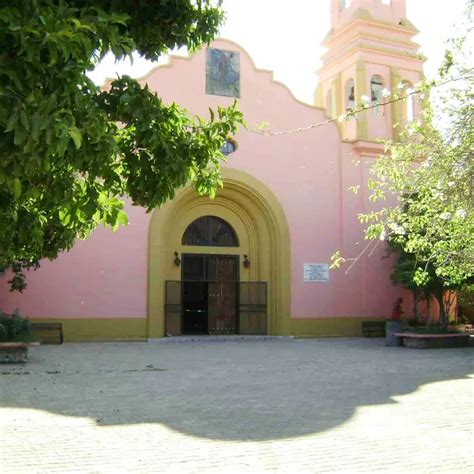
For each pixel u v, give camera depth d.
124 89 4.29
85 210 3.96
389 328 21.70
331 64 27.97
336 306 24.56
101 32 3.46
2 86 2.83
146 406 9.66
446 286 21.09
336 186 25.19
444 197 6.73
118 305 21.73
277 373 13.69
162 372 13.73
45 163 2.94
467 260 7.29
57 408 9.46
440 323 22.77
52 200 3.90
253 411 9.30
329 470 6.34
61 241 5.37
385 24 26.06
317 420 8.69
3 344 14.98
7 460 6.67
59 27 2.94
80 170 3.54
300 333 23.91
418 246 7.74
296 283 24.11
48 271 21.03
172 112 4.57
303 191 24.64
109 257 21.80
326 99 28.50
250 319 24.14
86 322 21.31
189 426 8.27
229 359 16.50
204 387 11.60
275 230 24.08
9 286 20.42
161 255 22.42
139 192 4.41
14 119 2.77
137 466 6.46
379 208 25.41
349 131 26.44
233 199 24.31
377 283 25.17
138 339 21.81
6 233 4.61
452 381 12.60
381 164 8.34
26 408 9.45
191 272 23.86
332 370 14.29
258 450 7.08
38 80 2.95
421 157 7.62
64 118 2.93
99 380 12.43
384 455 6.92
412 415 9.09
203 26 4.98
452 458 6.81
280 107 24.62
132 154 4.31
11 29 2.84
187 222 23.91
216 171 4.98
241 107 23.98
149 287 22.06
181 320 23.17
